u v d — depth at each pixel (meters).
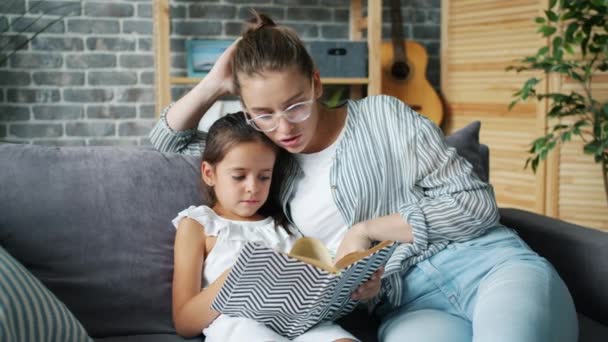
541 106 3.65
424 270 1.50
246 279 1.22
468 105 4.14
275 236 1.53
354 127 1.54
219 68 1.64
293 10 4.34
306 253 1.33
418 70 4.29
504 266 1.42
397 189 1.53
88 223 1.48
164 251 1.52
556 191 3.61
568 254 1.64
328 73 4.06
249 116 1.48
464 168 1.54
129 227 1.50
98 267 1.46
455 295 1.47
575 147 3.52
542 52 3.16
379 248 1.23
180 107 1.66
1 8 3.87
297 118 1.39
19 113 3.95
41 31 3.93
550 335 1.21
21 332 1.09
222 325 1.35
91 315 1.45
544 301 1.27
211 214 1.51
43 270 1.44
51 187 1.48
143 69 4.11
